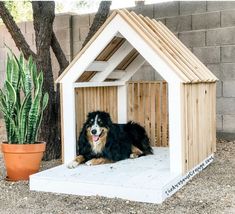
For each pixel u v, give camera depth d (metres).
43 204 2.72
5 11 3.90
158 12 5.37
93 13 5.75
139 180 2.87
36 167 3.37
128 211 2.53
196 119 3.37
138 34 3.09
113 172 3.16
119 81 4.37
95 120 3.48
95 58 3.44
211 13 5.03
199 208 2.55
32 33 6.18
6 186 3.17
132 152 3.83
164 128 4.46
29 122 3.30
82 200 2.78
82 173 3.14
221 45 5.00
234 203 2.64
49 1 3.96
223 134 5.07
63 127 3.54
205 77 3.55
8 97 3.23
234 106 4.97
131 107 4.55
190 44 5.20
